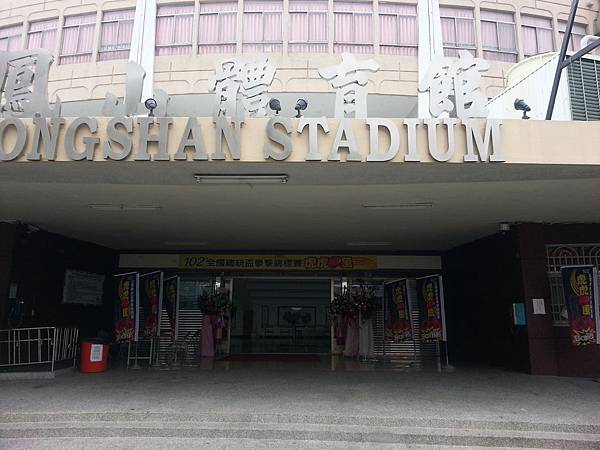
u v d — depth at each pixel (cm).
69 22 1255
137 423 565
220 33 1194
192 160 557
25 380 812
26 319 984
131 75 604
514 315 948
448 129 566
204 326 1212
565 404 645
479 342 1117
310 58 1157
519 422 556
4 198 777
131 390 720
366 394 699
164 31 1205
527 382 815
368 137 566
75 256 1171
